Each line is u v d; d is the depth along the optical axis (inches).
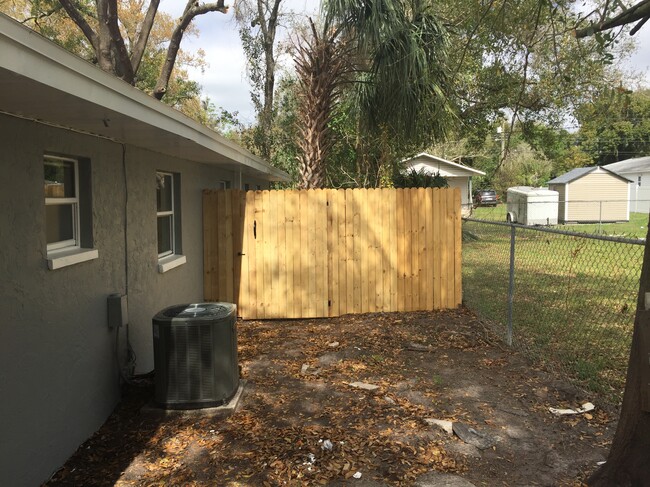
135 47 574.9
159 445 155.3
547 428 162.2
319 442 154.3
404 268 326.0
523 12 197.9
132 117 134.9
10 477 116.6
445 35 343.0
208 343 174.1
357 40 359.6
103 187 171.5
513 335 266.7
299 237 320.2
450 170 1243.2
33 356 126.7
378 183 571.5
